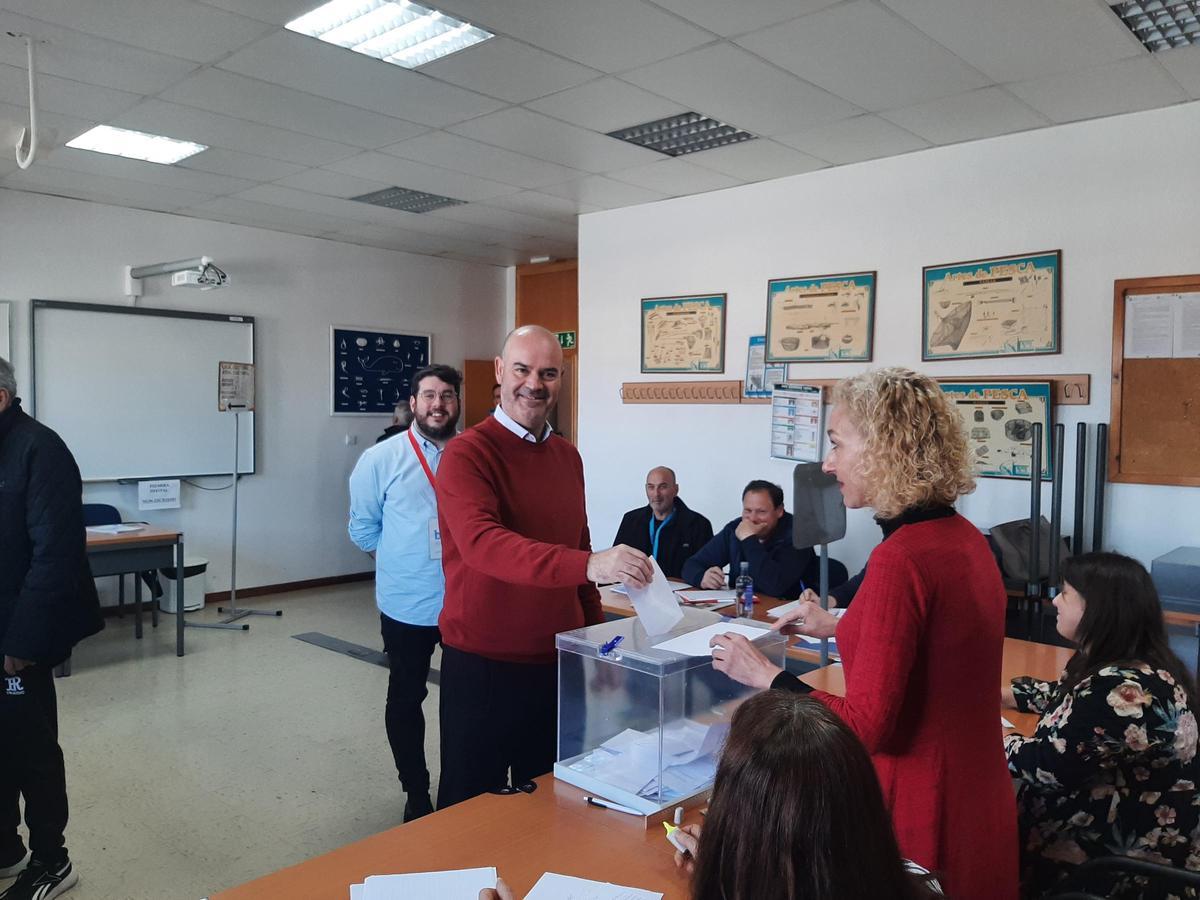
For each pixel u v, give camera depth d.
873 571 1.27
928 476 1.26
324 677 4.59
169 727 3.84
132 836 2.88
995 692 1.33
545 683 1.98
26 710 2.37
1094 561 1.65
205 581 6.26
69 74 3.48
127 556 4.77
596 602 2.18
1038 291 4.05
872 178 4.60
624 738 1.59
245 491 6.49
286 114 3.96
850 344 4.68
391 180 5.10
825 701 1.27
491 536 1.72
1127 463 3.84
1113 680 1.53
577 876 1.31
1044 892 1.62
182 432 6.08
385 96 3.72
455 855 1.38
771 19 2.94
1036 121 3.94
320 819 3.02
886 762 1.28
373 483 3.00
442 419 2.94
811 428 4.25
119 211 5.76
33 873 2.45
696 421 5.40
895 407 1.27
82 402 5.61
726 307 5.23
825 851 0.77
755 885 0.79
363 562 7.27
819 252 4.82
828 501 2.28
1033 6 2.83
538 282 7.92
